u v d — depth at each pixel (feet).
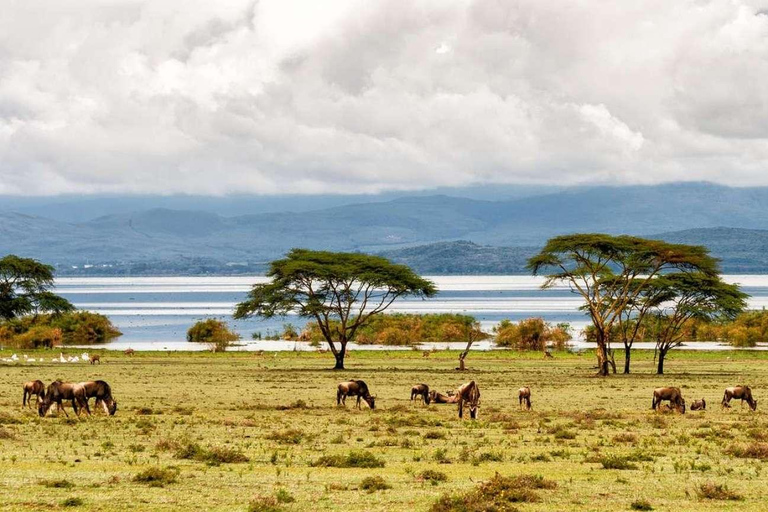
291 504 102.99
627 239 407.64
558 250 403.54
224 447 151.12
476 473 126.93
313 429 184.44
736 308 419.13
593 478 123.24
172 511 99.04
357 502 104.63
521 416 217.97
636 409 243.81
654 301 420.77
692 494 112.16
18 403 237.45
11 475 119.44
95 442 157.89
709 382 346.33
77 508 99.45
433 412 230.68
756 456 146.61
